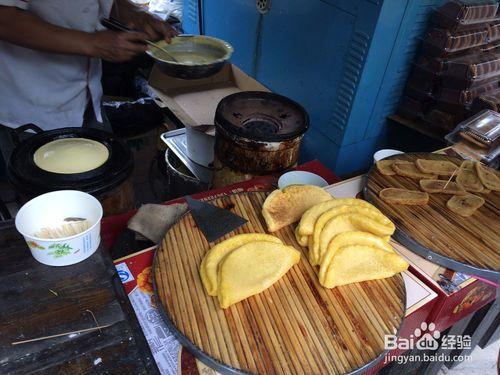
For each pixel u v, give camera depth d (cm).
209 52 187
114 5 172
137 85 267
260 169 145
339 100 169
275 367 69
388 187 116
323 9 164
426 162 125
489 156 140
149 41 159
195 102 227
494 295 104
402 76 170
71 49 136
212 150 184
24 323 68
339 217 93
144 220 105
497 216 109
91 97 182
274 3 191
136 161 260
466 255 96
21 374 61
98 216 84
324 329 76
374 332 77
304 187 108
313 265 89
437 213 108
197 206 103
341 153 179
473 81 157
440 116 168
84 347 66
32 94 161
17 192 124
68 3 146
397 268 88
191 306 78
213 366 71
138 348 66
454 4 150
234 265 83
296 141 144
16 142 140
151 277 89
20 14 128
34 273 77
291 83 196
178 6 282
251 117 153
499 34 169
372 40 147
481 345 160
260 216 103
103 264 81
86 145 135
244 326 75
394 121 182
